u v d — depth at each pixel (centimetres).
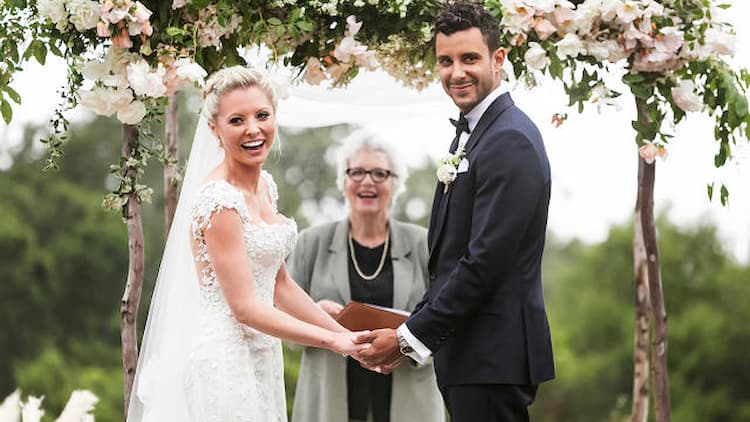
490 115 395
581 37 434
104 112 422
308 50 448
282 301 433
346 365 498
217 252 383
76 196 1895
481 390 389
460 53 392
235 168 395
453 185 398
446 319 383
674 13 438
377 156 517
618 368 1917
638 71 439
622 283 2016
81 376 1686
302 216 1739
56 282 1823
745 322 1898
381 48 446
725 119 448
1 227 1798
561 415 1931
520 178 380
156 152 441
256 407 386
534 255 391
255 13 431
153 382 396
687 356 1895
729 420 1847
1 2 421
